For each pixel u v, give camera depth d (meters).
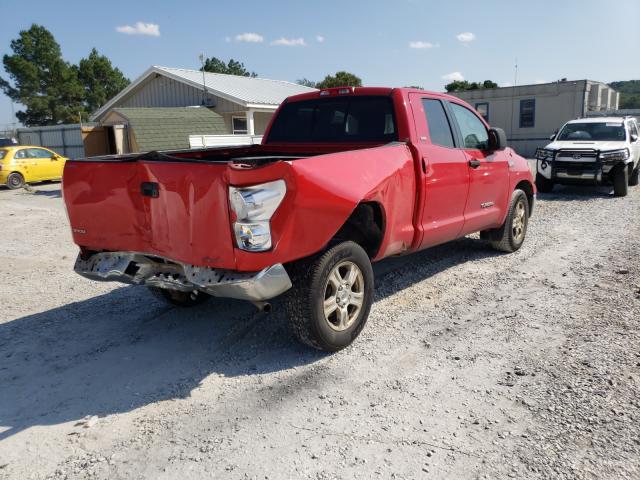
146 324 5.09
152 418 3.47
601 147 13.10
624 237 8.30
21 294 6.13
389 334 4.68
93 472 2.95
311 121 5.86
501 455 2.98
